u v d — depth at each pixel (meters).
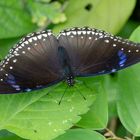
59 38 0.51
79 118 0.50
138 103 0.50
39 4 0.59
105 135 0.50
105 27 0.57
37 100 0.50
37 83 0.49
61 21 0.58
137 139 0.53
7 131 0.51
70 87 0.51
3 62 0.49
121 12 0.57
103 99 0.50
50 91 0.51
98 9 0.58
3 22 0.58
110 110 0.53
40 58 0.50
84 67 0.50
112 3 0.57
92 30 0.51
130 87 0.50
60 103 0.50
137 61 0.49
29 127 0.49
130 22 0.59
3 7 0.59
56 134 0.49
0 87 0.48
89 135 0.48
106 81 0.53
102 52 0.50
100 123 0.50
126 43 0.50
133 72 0.50
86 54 0.50
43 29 0.58
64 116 0.50
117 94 0.50
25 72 0.49
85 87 0.51
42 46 0.50
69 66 0.50
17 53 0.49
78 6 0.58
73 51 0.51
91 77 0.51
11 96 0.50
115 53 0.50
